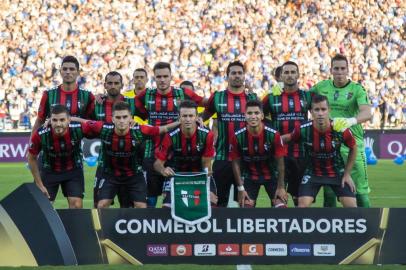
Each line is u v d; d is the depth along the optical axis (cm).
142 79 1166
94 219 818
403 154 2638
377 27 3506
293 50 3353
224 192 1069
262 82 3216
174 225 820
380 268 792
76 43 3219
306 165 1003
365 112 1031
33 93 2962
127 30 3288
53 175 966
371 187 1759
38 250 802
